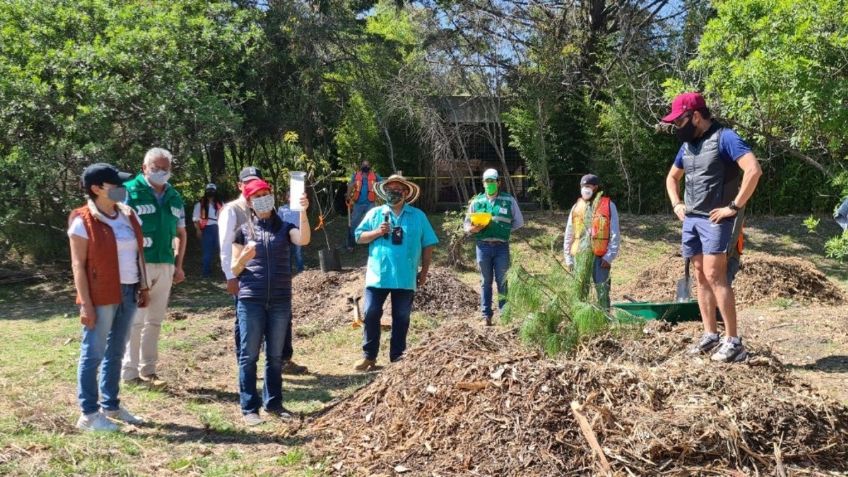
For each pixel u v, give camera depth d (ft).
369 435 17.04
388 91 70.95
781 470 14.46
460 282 38.99
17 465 15.40
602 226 27.89
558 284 19.45
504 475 14.60
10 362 26.13
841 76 30.86
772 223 66.74
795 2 30.99
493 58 70.95
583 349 18.78
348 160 76.23
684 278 26.23
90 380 18.22
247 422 19.16
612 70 70.74
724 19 33.91
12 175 46.29
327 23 67.00
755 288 37.96
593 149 72.18
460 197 75.46
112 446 16.89
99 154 47.11
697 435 14.76
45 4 52.08
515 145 73.31
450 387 16.81
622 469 14.26
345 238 68.44
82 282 17.87
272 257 19.49
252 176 19.76
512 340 19.39
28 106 46.44
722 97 35.73
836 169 34.78
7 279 51.06
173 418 19.74
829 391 21.45
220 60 57.77
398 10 71.82
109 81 48.75
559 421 15.16
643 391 15.88
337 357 28.55
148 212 22.41
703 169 18.98
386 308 34.01
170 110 50.75
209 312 40.34
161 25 52.95
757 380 16.80
